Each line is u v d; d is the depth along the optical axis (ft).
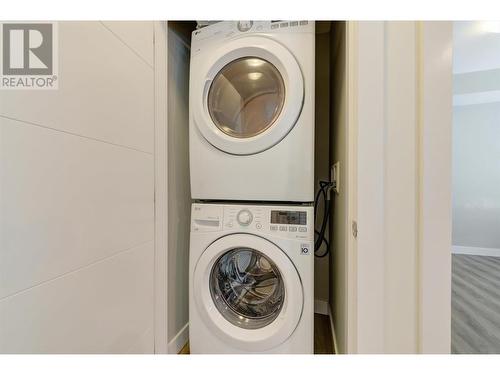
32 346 1.93
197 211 3.88
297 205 3.60
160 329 3.84
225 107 4.00
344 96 3.35
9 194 1.78
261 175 3.62
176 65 4.55
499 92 10.39
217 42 3.79
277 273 3.77
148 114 3.56
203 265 3.79
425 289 1.99
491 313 6.42
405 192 2.05
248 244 3.58
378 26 2.09
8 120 1.79
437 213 1.96
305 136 3.45
